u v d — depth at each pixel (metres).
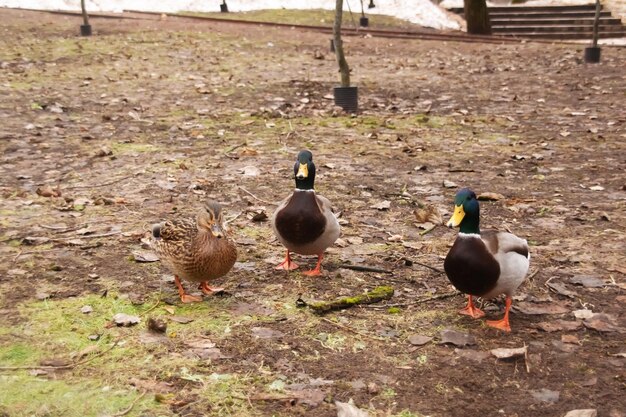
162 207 3.21
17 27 9.02
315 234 2.47
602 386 1.98
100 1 12.05
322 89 6.19
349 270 2.63
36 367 1.98
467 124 5.02
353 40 9.62
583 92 6.14
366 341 2.16
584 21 11.48
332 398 1.90
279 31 10.05
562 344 2.17
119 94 5.78
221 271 2.27
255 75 6.84
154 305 2.33
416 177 3.77
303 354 2.09
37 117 4.93
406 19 12.67
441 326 2.26
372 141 4.48
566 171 3.92
